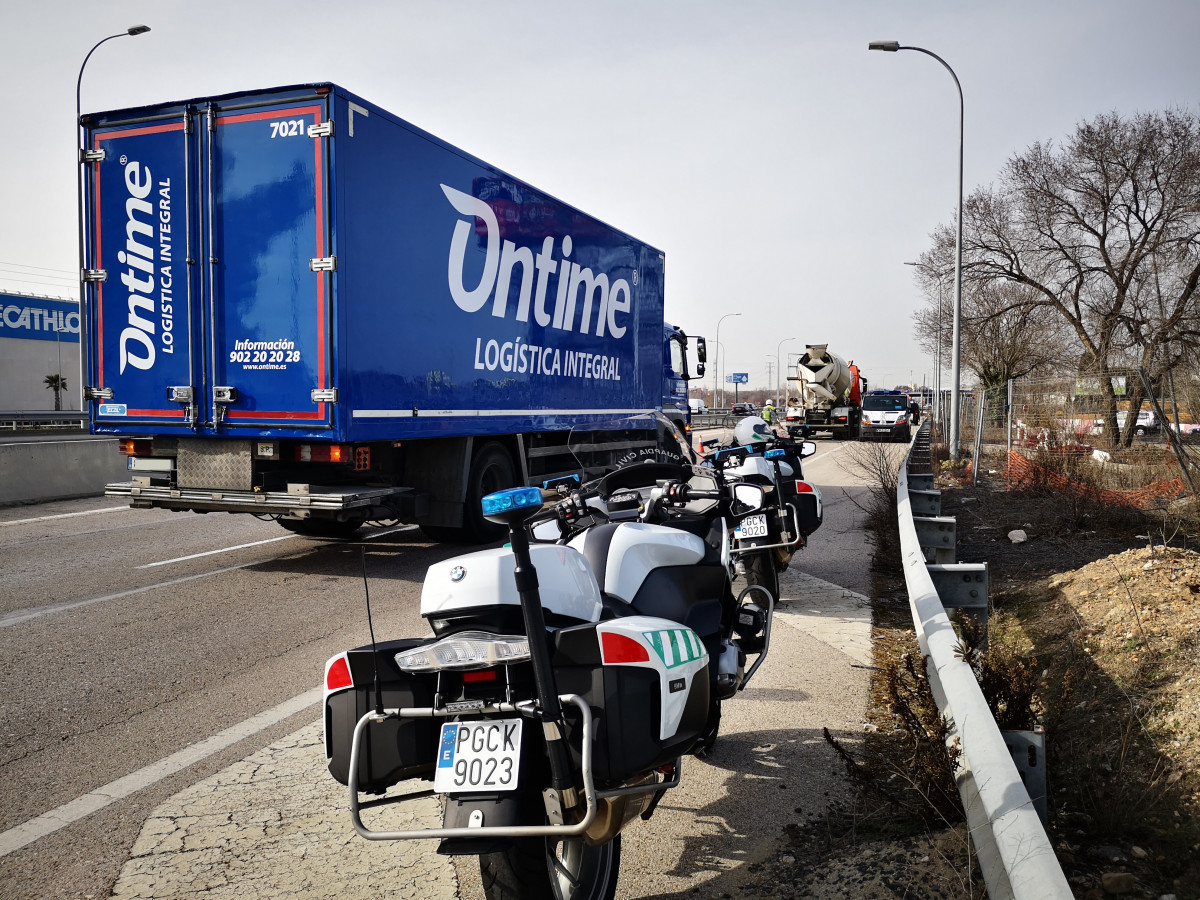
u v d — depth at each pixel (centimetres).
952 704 333
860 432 3906
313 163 813
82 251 902
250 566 955
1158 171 3002
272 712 513
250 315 845
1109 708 437
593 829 260
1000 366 3766
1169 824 330
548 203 1180
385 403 875
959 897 296
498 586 259
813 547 1048
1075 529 992
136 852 354
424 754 268
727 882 323
